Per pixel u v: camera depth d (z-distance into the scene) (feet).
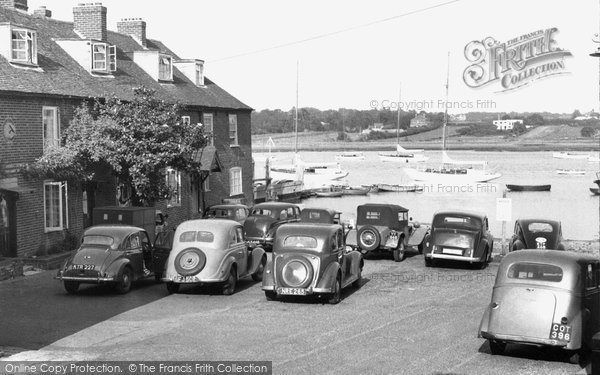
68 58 98.73
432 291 63.57
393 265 80.33
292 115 456.45
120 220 77.30
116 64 112.47
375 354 41.73
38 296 60.75
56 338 45.98
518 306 40.09
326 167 330.34
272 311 54.65
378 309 55.36
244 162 144.56
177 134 93.04
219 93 140.46
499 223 156.66
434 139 390.01
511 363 40.16
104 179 90.12
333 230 57.77
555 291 39.68
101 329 48.52
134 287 65.77
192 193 122.31
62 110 86.58
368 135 426.92
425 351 42.50
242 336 46.37
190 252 60.70
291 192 219.20
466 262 82.33
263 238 89.45
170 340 45.37
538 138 396.16
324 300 58.90
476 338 45.88
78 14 108.17
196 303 57.98
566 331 38.99
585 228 147.23
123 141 87.97
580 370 38.91
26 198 78.79
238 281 69.62
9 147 77.20
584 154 405.80
